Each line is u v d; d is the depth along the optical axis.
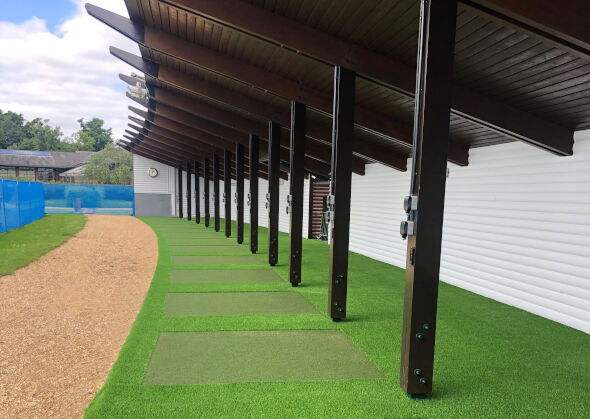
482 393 2.98
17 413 2.75
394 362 3.48
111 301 5.57
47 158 42.88
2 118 77.19
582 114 4.13
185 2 3.92
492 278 5.91
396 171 8.70
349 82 4.34
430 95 2.75
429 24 2.70
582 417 2.66
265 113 7.65
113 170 38.47
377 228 9.49
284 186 15.62
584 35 2.52
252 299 5.51
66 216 21.69
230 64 5.66
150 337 3.99
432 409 2.74
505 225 5.68
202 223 19.81
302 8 3.82
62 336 4.22
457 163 6.45
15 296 5.63
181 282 6.55
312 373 3.25
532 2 2.47
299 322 4.54
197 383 3.03
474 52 3.59
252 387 2.99
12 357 3.67
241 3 3.99
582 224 4.52
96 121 84.25
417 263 2.85
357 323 4.53
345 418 2.59
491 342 4.06
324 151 9.57
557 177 4.85
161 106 11.21
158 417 2.54
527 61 3.46
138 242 12.05
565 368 3.44
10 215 13.44
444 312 5.16
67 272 7.37
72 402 2.92
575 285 4.59
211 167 20.88
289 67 5.38
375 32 3.83
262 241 12.28
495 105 4.33
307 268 7.99
